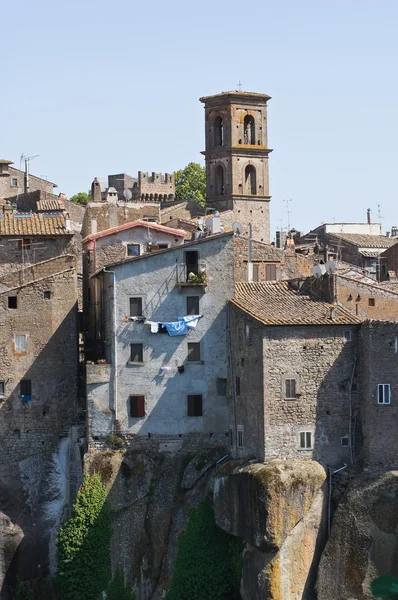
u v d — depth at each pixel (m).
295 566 137.12
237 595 141.62
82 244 182.88
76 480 156.25
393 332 139.00
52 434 159.62
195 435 151.12
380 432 138.75
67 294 160.50
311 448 140.25
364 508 136.12
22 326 159.50
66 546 149.62
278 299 149.12
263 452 139.62
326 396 140.75
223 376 151.00
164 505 148.75
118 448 151.25
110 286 152.00
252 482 137.25
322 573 136.88
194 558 143.88
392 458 138.88
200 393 151.25
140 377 151.38
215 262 151.00
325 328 140.75
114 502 149.88
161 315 151.12
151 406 151.25
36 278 166.25
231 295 150.88
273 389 139.62
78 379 161.25
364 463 139.62
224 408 151.12
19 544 158.00
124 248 168.12
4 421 159.25
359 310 155.88
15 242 169.75
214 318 151.00
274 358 139.62
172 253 151.12
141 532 148.88
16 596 156.75
